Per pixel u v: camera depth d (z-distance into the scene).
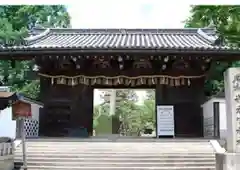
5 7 28.36
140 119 35.09
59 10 31.55
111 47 15.50
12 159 11.41
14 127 14.98
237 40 17.88
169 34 21.70
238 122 7.50
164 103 17.81
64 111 18.06
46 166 11.45
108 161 11.73
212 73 19.06
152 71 17.94
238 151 7.37
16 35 21.95
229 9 17.08
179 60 17.45
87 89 18.25
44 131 17.75
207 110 17.25
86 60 17.75
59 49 15.65
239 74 7.65
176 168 11.12
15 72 25.44
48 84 18.19
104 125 30.59
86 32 21.80
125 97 34.78
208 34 20.33
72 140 14.28
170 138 15.80
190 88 17.98
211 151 12.61
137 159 11.77
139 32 21.84
